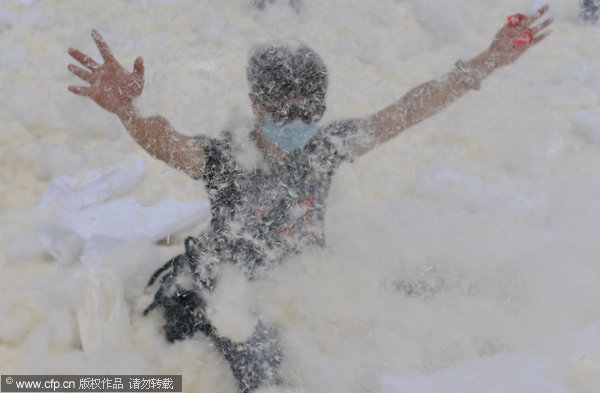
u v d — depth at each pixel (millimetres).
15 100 4367
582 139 4250
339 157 2758
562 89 4707
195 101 4156
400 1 5770
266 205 2719
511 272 3062
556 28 5500
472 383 2582
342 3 5758
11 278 3137
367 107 4289
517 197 3635
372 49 5043
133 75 2486
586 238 3283
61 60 4879
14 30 5270
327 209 3314
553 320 2820
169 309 2885
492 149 4090
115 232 3332
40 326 2885
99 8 5621
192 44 5176
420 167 3867
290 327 2795
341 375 2639
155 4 5672
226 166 2627
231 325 2725
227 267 2848
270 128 2559
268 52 2604
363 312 2865
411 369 2662
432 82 2926
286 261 2930
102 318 2877
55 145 3984
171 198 3592
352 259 3068
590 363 2615
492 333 2783
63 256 3252
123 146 3973
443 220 3402
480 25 5504
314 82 2521
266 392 2584
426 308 2896
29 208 3574
